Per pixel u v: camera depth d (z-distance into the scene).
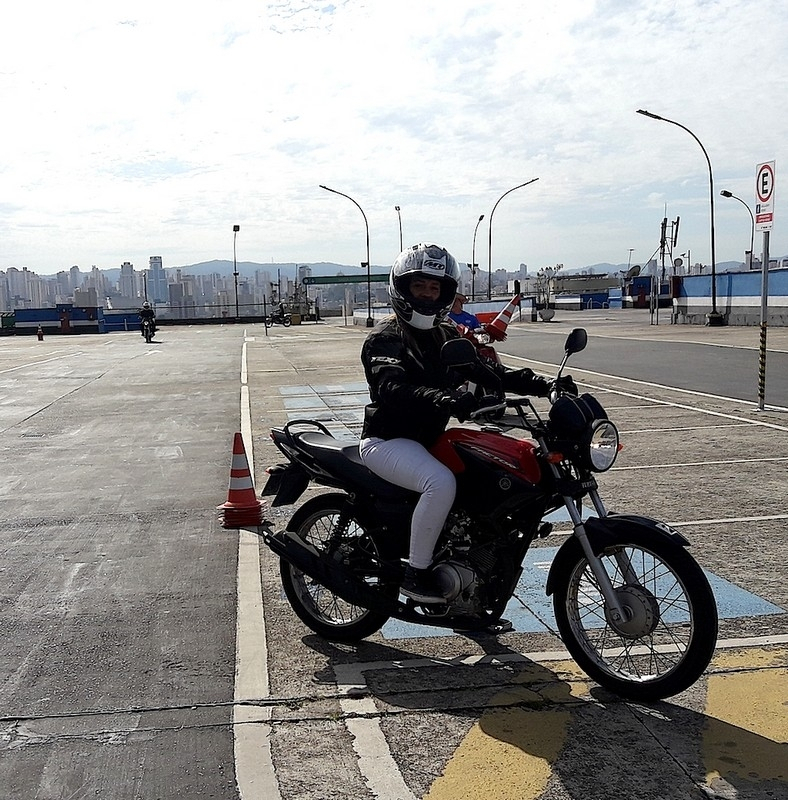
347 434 11.57
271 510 7.61
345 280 69.62
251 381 19.06
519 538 4.05
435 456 4.15
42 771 3.49
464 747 3.59
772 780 3.32
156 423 13.12
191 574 5.93
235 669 4.39
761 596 5.21
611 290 72.38
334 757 3.54
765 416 11.70
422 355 4.21
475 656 4.48
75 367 24.30
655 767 3.42
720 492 7.70
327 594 5.16
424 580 4.11
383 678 4.25
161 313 72.31
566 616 4.11
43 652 4.66
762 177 11.58
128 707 4.01
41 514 7.70
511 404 3.88
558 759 3.49
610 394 14.34
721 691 4.02
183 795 3.31
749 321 34.31
